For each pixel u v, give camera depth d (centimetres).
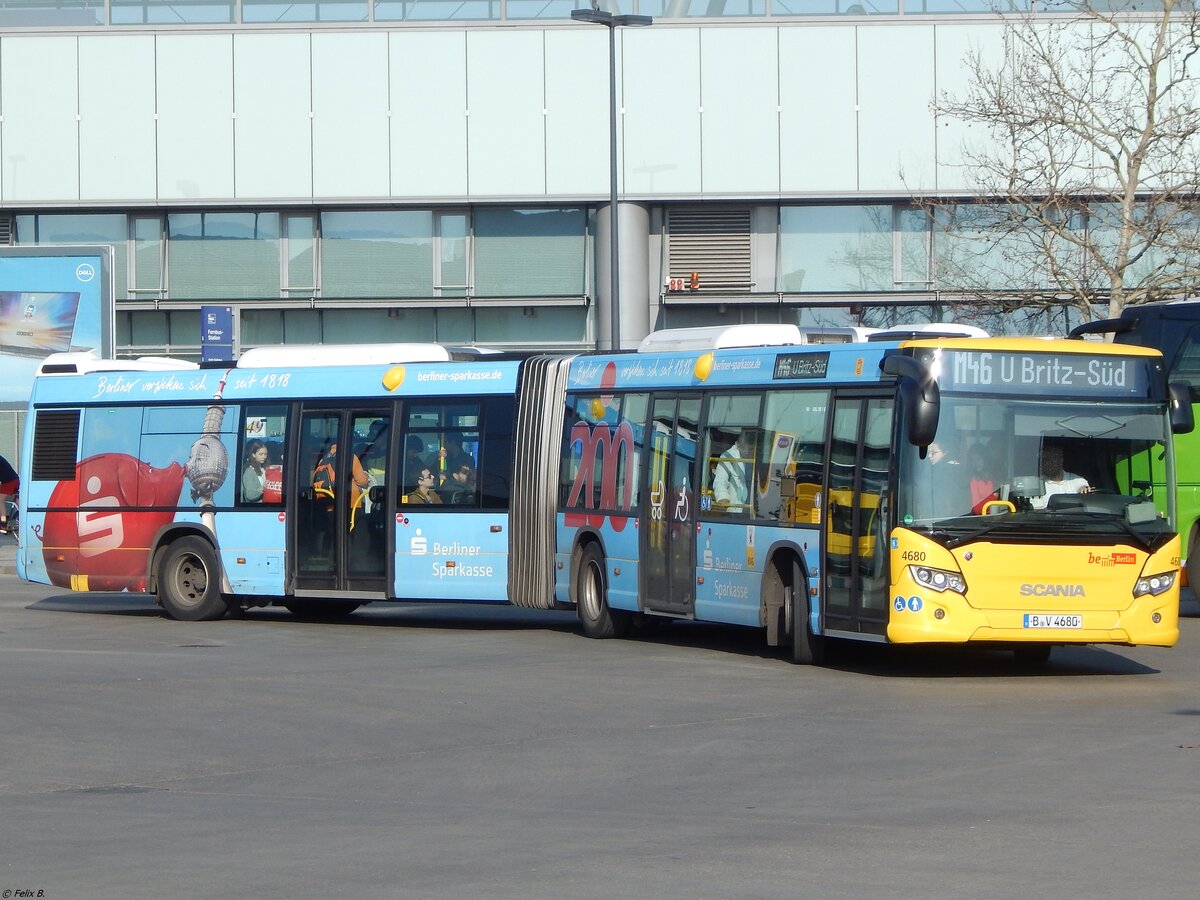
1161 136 4628
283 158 6081
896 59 5900
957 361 2420
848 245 6097
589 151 6003
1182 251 4838
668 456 2955
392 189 6059
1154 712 2120
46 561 3650
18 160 6122
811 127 5938
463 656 2811
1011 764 1736
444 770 1747
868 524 2475
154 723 2066
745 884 1210
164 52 6091
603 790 1623
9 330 5988
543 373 3262
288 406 3447
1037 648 2716
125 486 3581
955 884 1204
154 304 6256
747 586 2744
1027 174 5291
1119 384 2472
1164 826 1411
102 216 6288
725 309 6194
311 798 1599
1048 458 2428
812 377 2639
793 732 1973
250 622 3525
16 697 2284
